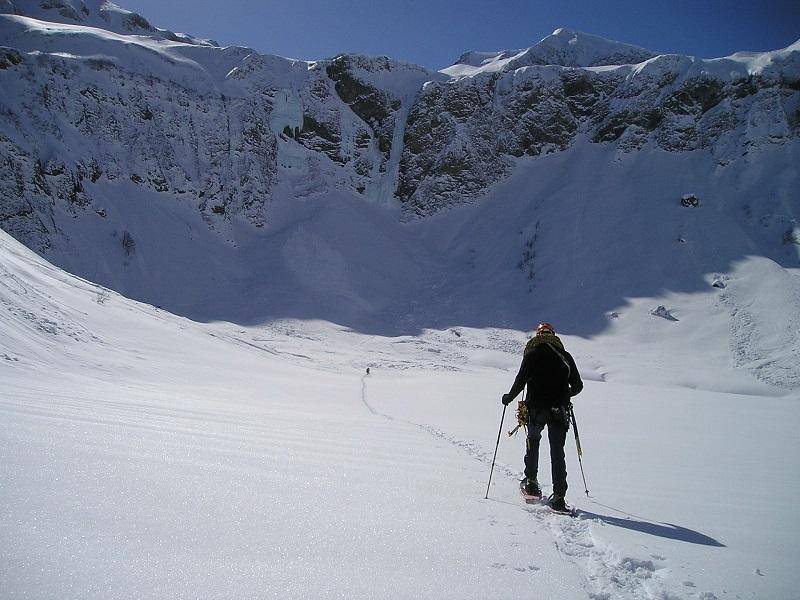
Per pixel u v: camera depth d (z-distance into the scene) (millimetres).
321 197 100438
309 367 33906
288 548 2496
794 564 2979
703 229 76938
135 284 69500
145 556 2240
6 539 2182
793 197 81750
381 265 83312
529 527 3354
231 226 87812
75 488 2801
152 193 84375
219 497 3004
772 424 14969
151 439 4164
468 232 94812
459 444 6957
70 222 71688
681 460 7324
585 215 84312
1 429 3715
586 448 8055
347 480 3834
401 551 2639
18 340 11797
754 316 60875
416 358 51219
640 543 3209
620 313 65312
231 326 60406
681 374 50219
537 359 4410
